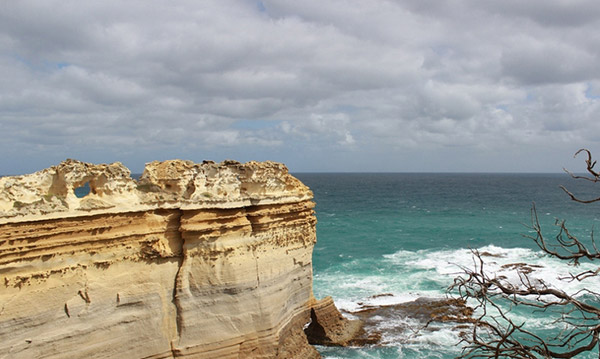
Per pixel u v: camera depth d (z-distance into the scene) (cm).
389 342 2503
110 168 1756
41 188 1620
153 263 1859
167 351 1861
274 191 2230
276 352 2086
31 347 1534
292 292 2347
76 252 1644
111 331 1725
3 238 1466
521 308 2892
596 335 726
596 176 730
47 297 1570
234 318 1973
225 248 1958
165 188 1939
